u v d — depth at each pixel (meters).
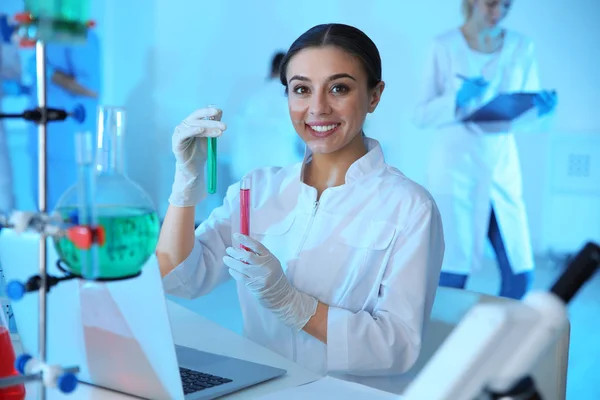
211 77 4.39
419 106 3.33
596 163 3.43
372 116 3.92
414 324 1.33
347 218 1.48
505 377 0.50
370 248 1.44
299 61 1.42
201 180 1.48
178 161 1.44
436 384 0.51
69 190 0.79
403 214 1.44
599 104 3.39
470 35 3.18
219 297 3.50
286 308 1.33
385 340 1.30
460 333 0.51
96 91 3.12
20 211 0.70
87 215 0.72
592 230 3.49
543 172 3.57
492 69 3.18
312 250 1.50
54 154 3.09
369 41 1.44
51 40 0.69
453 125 3.24
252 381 1.08
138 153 4.64
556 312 0.49
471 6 3.15
